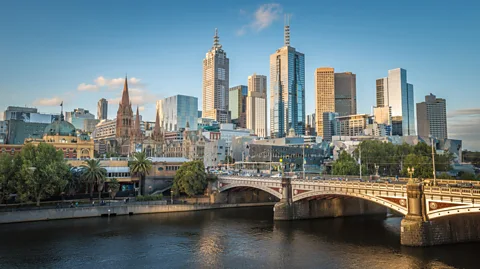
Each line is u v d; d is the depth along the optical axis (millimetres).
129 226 103062
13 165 109875
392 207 80312
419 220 74562
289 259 72000
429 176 130500
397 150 166750
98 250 78938
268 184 119062
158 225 104938
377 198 83750
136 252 77688
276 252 77000
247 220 113438
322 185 99000
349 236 89938
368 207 123562
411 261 67062
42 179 109625
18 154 114625
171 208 130125
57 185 113188
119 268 67938
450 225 77062
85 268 67938
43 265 69250
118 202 126125
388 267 65125
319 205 115938
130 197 135750
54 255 75250
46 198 122562
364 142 178125
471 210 65500
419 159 137000
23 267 68062
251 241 86375
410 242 74688
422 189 74500
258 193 153625
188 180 138250
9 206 108562
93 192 137875
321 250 77688
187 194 142250
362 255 73000
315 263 69188
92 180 125000
